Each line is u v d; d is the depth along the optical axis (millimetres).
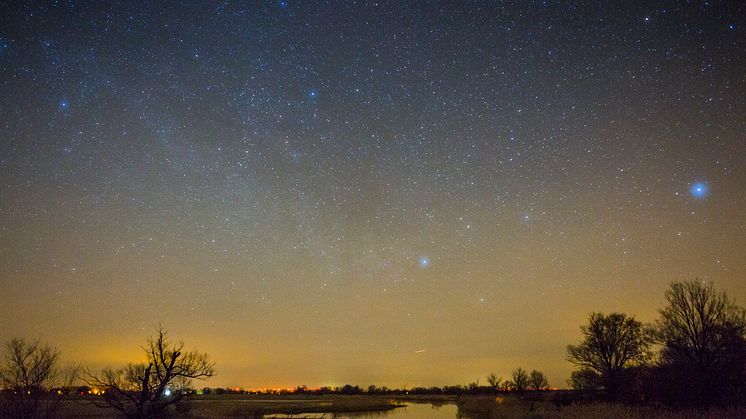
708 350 29984
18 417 22312
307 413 51562
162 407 26266
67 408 33281
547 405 41781
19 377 23078
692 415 24797
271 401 74125
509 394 76688
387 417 46812
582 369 44562
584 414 29359
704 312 30453
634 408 29281
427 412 53094
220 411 44844
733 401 27359
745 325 29672
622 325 40719
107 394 25609
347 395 114812
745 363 28625
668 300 31875
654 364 33188
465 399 74875
